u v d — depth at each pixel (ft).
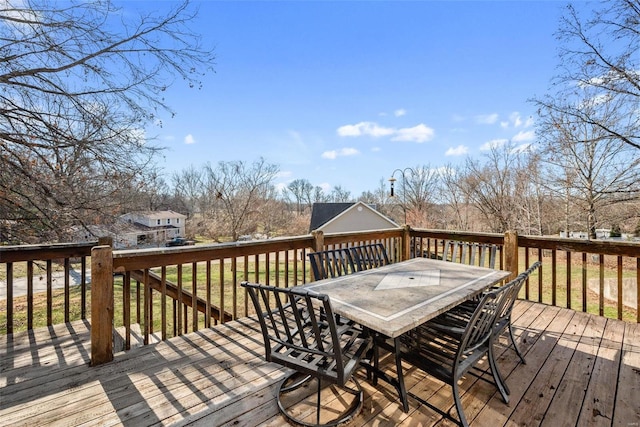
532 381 6.61
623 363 7.33
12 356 7.70
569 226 40.55
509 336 8.11
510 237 12.25
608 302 21.24
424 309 5.46
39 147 17.11
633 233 33.17
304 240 11.55
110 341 7.45
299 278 32.81
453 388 5.23
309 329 6.72
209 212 68.44
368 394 6.20
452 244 11.17
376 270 8.63
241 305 21.35
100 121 17.99
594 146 30.83
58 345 8.33
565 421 5.36
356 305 5.70
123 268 7.76
